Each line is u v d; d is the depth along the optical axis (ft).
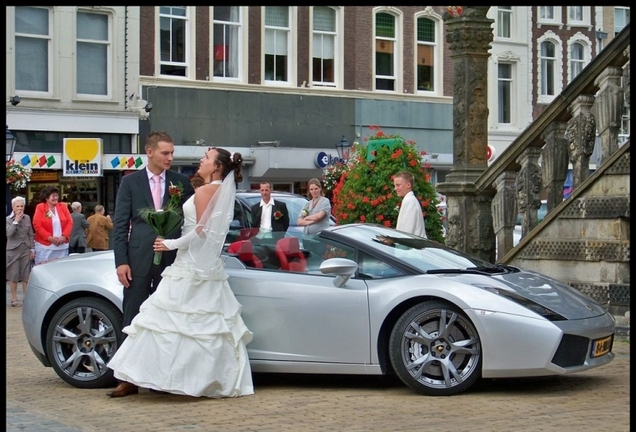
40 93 111.96
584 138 46.57
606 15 158.92
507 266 34.01
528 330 29.17
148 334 30.07
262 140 127.65
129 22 117.39
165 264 31.27
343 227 33.09
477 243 50.37
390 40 139.33
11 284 65.16
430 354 29.96
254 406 28.94
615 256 43.70
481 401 29.14
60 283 32.50
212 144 123.44
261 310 31.37
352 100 134.92
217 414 27.86
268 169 125.59
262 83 128.06
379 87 138.82
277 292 31.27
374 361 30.48
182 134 121.39
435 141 143.13
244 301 31.48
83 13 115.03
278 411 28.14
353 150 57.52
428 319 30.04
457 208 50.85
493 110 149.59
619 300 43.34
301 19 131.13
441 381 29.99
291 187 130.41
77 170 109.70
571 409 27.91
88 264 32.81
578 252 45.01
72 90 113.60
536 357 29.14
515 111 151.84
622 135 103.71
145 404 29.53
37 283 32.91
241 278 31.63
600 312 31.30
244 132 126.11
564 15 155.22
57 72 112.57
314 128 131.64
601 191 44.42
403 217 42.55
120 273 31.07
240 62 126.72
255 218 62.75
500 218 49.55
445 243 51.83
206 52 123.65
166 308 30.07
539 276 32.86
